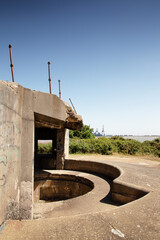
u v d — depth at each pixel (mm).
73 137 21062
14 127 3256
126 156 13586
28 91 3926
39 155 9555
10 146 3010
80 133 21641
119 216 2551
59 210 4117
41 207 4270
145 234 2111
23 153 3738
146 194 3805
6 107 2793
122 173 5688
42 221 2385
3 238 2012
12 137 3129
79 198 4812
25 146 3783
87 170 8281
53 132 9562
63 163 8805
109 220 2422
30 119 3949
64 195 7836
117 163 8500
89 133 21734
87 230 2166
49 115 4656
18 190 3516
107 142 15828
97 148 15086
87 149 15156
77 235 2061
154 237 2055
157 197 3400
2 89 2617
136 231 2168
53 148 9578
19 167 3578
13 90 3213
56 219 2436
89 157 12383
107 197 4871
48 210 4121
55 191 7922
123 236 2059
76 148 15234
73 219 2436
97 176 7379
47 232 2125
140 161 10266
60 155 8859
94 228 2213
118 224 2320
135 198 4074
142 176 5414
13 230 2184
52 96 4793
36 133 9500
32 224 2312
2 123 2592
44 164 9125
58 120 5641
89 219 2439
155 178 5219
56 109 4984
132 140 18203
